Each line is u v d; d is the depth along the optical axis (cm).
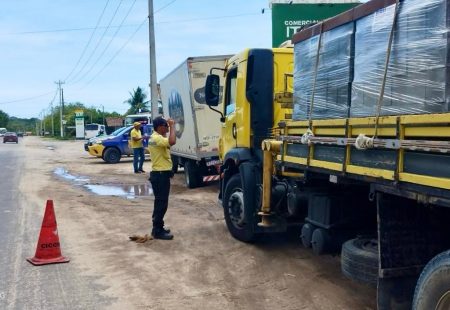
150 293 542
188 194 1295
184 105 1391
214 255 684
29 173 1930
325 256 664
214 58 1307
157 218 780
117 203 1152
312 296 523
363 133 389
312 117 483
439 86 312
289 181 620
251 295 531
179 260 664
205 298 525
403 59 345
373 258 429
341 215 531
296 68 531
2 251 712
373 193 389
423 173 321
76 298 528
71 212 1027
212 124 1309
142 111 5809
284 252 689
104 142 2402
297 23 1301
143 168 2112
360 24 400
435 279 329
